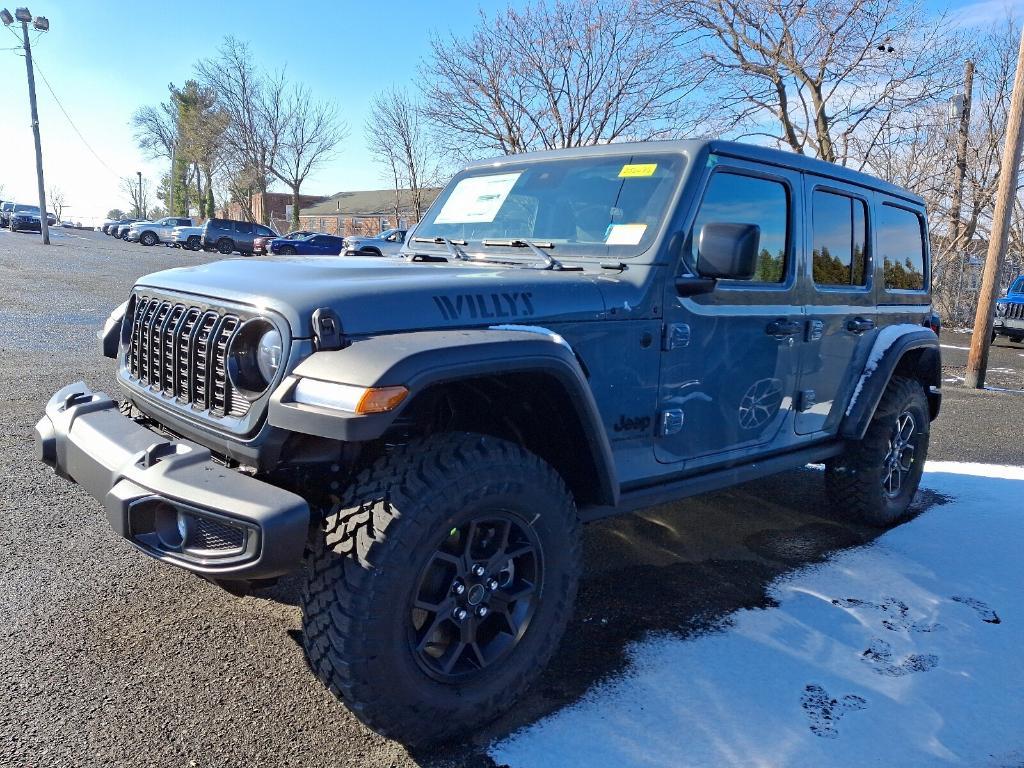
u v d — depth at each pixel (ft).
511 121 61.93
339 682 6.70
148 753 7.09
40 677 8.15
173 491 6.68
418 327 7.29
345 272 8.28
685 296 9.37
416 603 6.91
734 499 15.33
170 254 94.02
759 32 50.52
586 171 10.41
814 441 12.24
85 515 12.53
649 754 7.38
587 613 10.28
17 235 118.42
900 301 14.01
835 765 7.29
